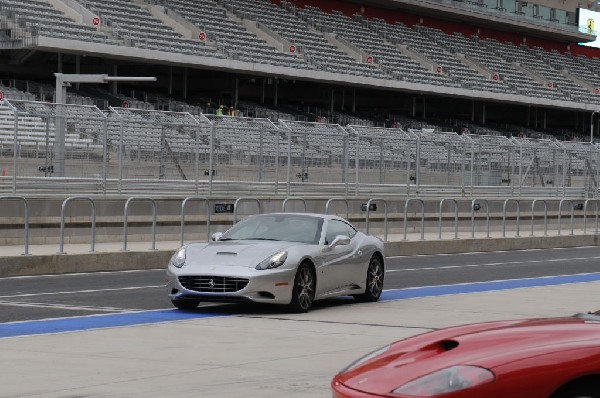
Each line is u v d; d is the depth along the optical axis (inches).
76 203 1352.1
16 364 506.0
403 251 1489.9
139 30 2662.4
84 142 1385.3
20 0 2502.5
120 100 2551.7
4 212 1284.4
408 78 3282.5
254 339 608.1
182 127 1505.9
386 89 3250.5
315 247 770.8
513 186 2043.6
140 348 564.4
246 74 2910.9
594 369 275.9
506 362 279.3
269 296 729.6
